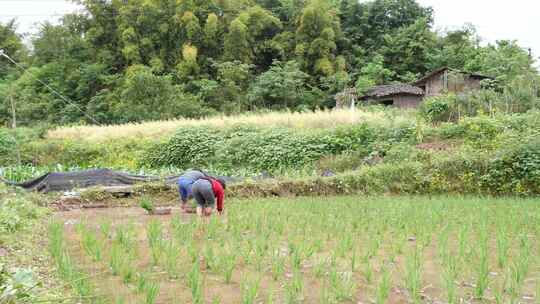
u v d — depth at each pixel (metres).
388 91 36.28
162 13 46.84
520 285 5.44
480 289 5.12
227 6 49.38
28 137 27.88
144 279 5.30
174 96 33.88
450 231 8.61
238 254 6.80
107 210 12.33
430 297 5.16
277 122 24.41
